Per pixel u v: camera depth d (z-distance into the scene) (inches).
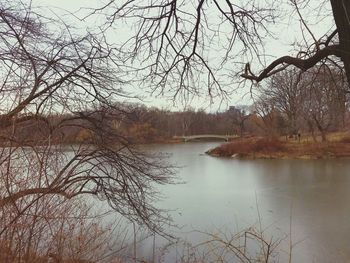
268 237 518.0
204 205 746.2
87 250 198.2
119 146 381.4
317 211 699.4
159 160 519.8
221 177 1152.2
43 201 161.0
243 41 231.8
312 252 474.6
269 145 1676.9
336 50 172.9
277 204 767.1
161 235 426.0
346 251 477.1
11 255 147.0
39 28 272.7
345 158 1546.5
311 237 534.9
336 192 877.2
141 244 374.3
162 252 382.6
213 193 888.9
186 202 776.9
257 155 1670.8
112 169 368.8
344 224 601.3
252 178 1131.3
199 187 973.2
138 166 398.0
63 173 209.8
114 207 374.3
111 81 345.4
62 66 294.5
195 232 533.6
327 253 474.6
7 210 151.5
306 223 614.5
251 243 397.7
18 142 165.6
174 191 903.7
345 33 160.2
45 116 210.7
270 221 629.0
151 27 227.3
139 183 398.6
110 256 249.9
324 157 1573.6
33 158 167.5
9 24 235.0
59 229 170.1
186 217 647.1
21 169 163.3
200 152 1942.7
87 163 338.0
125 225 404.8
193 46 235.5
